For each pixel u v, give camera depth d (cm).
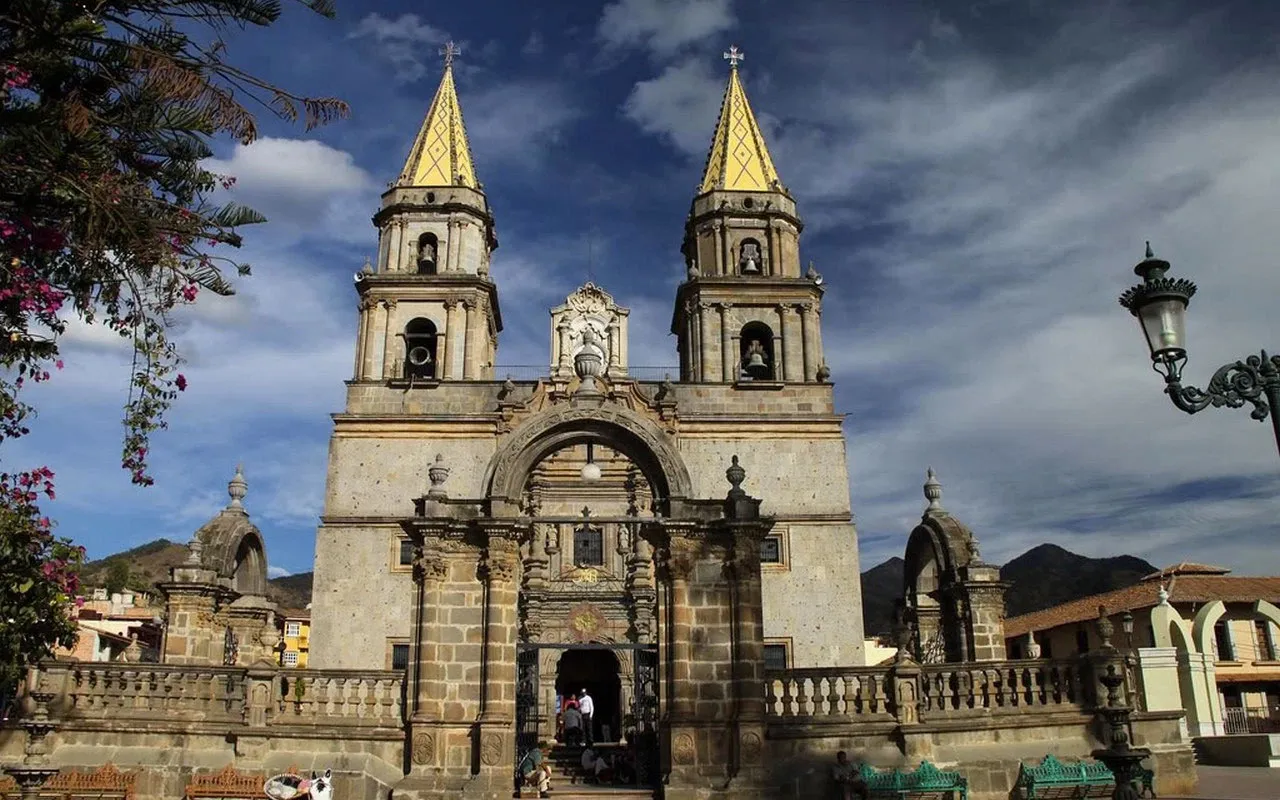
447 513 2416
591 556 4269
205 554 2938
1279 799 2175
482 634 2331
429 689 2281
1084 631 5225
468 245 4453
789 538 3894
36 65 1215
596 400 2477
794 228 4616
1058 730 2288
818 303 4431
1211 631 3634
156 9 1300
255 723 2259
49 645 2084
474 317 4303
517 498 2405
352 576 3775
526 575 4166
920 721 2258
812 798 2147
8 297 1181
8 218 1207
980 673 2330
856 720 2264
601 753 2909
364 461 3909
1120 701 2170
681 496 2389
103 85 1276
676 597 2328
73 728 2233
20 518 1563
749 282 4369
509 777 2217
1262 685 4716
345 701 2322
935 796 2128
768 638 3775
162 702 2305
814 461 3991
